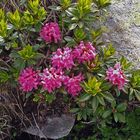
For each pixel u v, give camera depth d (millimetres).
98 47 543
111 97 501
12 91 554
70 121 574
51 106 562
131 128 589
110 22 579
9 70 525
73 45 519
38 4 528
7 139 592
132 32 577
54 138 584
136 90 517
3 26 500
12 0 552
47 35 513
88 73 513
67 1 519
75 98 534
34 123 576
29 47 493
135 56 560
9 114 571
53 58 501
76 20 515
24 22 506
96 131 604
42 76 500
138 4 600
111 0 598
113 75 496
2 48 517
